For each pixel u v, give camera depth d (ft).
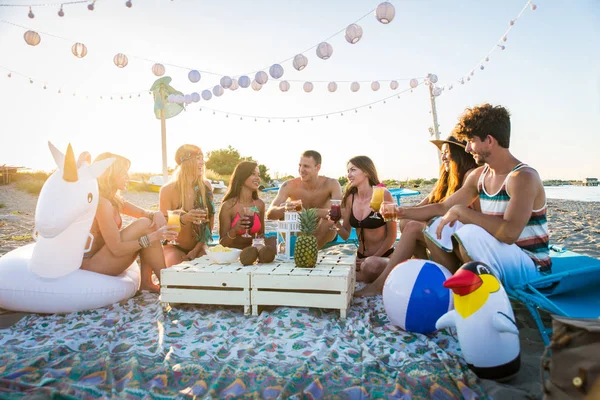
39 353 9.26
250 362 8.93
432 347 9.56
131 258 13.32
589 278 9.61
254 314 11.89
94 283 12.25
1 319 11.78
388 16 14.44
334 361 9.02
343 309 11.46
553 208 51.85
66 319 11.57
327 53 16.98
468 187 12.18
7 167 71.97
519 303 13.07
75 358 9.02
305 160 17.78
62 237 11.56
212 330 10.96
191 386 8.14
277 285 11.68
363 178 15.44
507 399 7.50
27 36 18.85
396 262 12.95
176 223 13.14
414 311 10.25
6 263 12.21
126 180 13.89
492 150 10.67
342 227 16.16
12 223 35.96
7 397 7.61
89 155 12.25
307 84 24.91
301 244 12.32
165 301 12.19
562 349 5.79
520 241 10.87
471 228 10.34
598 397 5.32
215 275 11.95
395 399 7.60
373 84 26.43
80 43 20.27
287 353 9.44
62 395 7.58
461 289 8.28
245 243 15.88
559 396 5.78
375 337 10.20
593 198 79.25
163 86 31.42
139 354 9.42
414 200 62.64
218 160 111.55
